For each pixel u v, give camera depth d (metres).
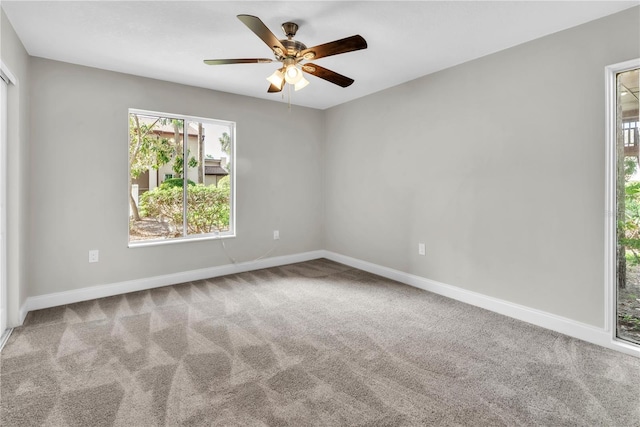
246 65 3.15
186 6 2.16
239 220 4.21
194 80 3.58
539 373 1.99
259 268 4.40
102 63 3.10
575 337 2.44
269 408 1.67
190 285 3.69
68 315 2.83
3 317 2.48
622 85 2.28
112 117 3.29
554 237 2.55
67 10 2.19
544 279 2.62
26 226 2.84
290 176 4.65
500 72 2.84
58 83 3.02
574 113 2.42
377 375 1.97
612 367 2.05
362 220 4.35
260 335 2.48
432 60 3.07
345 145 4.58
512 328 2.61
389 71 3.35
